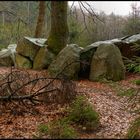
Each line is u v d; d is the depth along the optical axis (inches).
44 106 466.6
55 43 803.4
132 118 434.6
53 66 701.9
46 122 408.8
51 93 481.4
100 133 378.6
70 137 345.7
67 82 483.5
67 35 815.7
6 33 780.6
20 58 845.2
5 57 877.2
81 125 397.4
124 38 796.6
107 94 561.9
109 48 693.9
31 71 751.1
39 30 1038.4
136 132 344.2
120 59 693.3
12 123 406.0
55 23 804.6
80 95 513.7
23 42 846.5
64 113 442.3
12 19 690.8
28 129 385.4
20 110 440.1
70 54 696.4
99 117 427.2
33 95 434.6
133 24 1023.6
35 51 828.0
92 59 703.7
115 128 398.3
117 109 474.9
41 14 1037.8
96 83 658.2
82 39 1285.7
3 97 427.5
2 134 368.8
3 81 509.7
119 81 662.5
